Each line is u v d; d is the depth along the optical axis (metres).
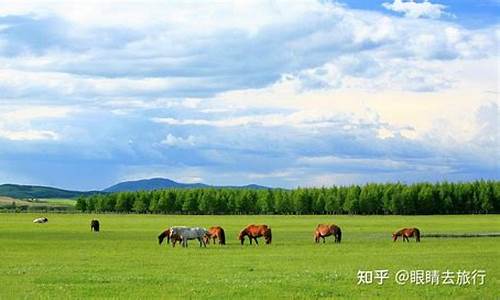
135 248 56.59
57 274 36.22
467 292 29.80
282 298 28.14
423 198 183.88
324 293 29.42
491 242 63.62
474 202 184.12
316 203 191.75
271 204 196.75
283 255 48.47
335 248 55.78
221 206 199.75
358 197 188.00
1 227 100.06
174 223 120.69
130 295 28.95
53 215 176.50
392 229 96.12
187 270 38.28
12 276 35.31
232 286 31.31
